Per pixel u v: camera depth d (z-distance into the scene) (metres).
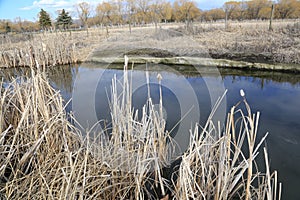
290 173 2.45
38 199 1.50
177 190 1.65
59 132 2.01
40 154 1.83
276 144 2.97
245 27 11.62
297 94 4.91
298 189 2.23
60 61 8.20
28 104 1.92
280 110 4.10
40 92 2.04
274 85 5.54
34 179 1.63
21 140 1.89
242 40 9.09
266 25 11.69
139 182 1.74
